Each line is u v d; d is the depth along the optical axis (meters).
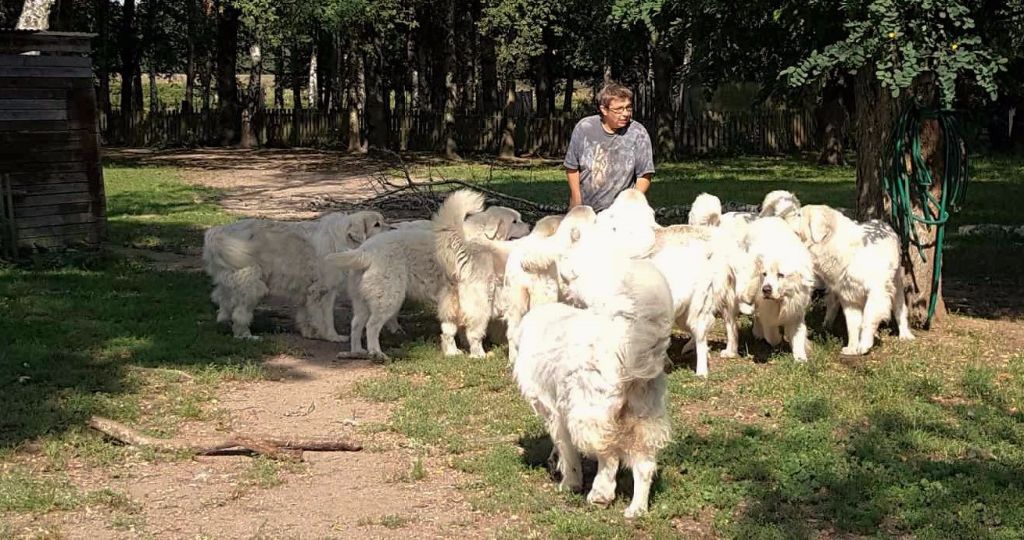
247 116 43.16
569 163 8.42
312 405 7.64
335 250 9.76
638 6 12.96
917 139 9.67
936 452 6.34
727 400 7.52
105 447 6.51
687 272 7.95
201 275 13.01
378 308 8.96
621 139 8.30
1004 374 8.13
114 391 7.73
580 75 51.84
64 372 8.12
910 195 9.90
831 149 32.94
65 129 14.84
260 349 9.18
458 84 43.41
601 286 6.20
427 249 9.09
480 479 6.07
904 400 7.39
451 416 7.23
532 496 5.69
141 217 19.38
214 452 6.48
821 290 11.23
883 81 8.73
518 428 6.93
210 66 52.28
